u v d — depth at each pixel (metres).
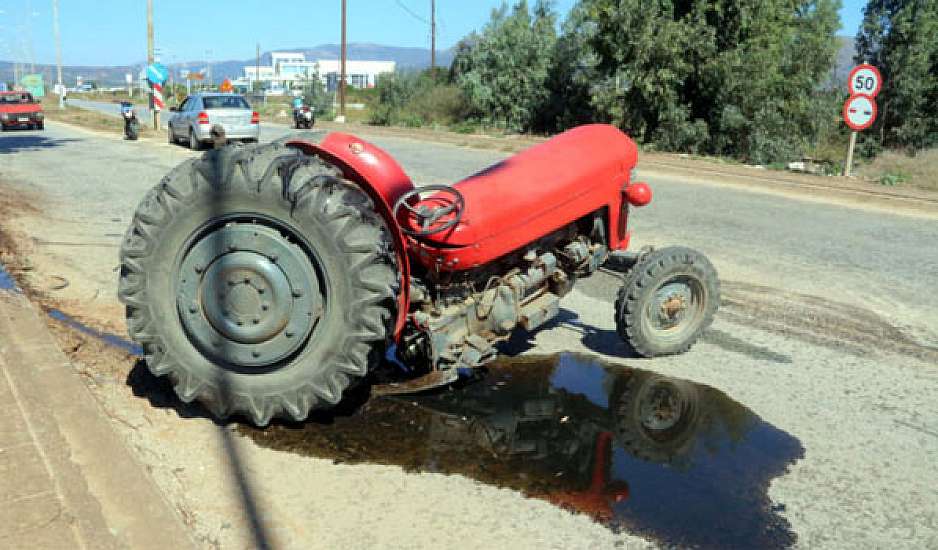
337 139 3.88
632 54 24.02
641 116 24.98
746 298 6.36
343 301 3.45
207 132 19.05
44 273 6.49
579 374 4.69
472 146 21.42
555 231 4.77
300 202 3.37
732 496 3.28
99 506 2.68
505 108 33.03
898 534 3.01
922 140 24.75
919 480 3.46
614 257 5.12
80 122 31.69
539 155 4.62
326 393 3.54
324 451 3.57
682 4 23.95
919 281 7.04
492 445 3.71
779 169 17.84
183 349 3.63
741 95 22.95
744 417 4.11
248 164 3.43
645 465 3.54
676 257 4.77
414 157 17.72
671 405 4.25
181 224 3.50
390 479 3.33
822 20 23.81
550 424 3.97
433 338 4.00
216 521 2.91
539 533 2.94
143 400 3.99
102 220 9.05
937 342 5.38
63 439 3.13
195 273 3.52
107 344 4.77
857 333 5.54
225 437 3.67
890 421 4.09
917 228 9.87
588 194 4.70
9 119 26.69
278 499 3.12
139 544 2.54
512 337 5.35
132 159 16.06
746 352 5.12
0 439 3.08
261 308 3.48
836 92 24.11
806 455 3.68
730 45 23.55
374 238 3.45
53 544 2.43
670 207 10.98
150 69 25.94
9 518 2.55
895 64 24.44
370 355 3.76
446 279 4.16
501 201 4.17
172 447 3.51
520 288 4.43
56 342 4.38
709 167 17.34
